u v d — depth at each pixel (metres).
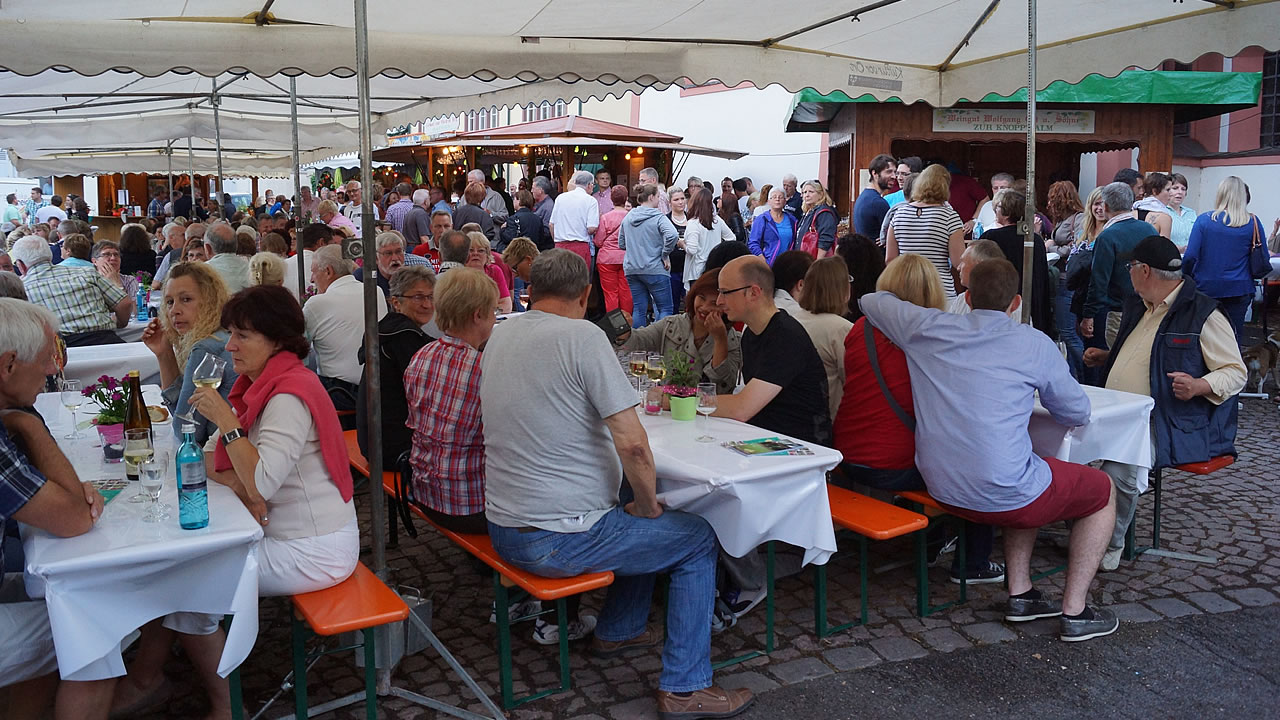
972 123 11.14
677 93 17.83
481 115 25.61
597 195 12.99
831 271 4.48
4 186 23.50
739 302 3.96
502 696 3.31
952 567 4.30
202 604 2.68
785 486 3.33
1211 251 7.38
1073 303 6.82
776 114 16.00
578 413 3.11
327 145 11.20
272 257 6.52
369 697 2.99
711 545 3.32
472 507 3.54
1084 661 3.60
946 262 6.44
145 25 4.76
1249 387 8.27
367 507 5.57
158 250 12.24
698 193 10.42
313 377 3.12
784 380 3.90
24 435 2.70
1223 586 4.27
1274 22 4.84
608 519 3.18
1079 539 3.74
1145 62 5.40
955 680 3.48
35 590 2.54
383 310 5.71
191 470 2.67
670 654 3.26
